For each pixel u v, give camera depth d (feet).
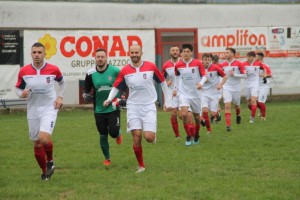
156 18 189.67
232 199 59.31
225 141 103.14
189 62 98.32
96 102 79.82
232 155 87.30
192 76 98.12
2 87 166.71
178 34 197.98
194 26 194.18
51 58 173.27
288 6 205.87
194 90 98.84
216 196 60.54
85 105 179.32
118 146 99.19
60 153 92.02
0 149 97.81
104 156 87.61
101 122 79.97
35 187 66.49
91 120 144.25
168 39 198.80
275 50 199.31
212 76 112.47
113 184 67.82
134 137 75.00
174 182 68.03
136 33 183.11
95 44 178.50
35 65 68.28
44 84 68.08
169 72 109.40
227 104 123.54
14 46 167.84
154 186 66.08
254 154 87.61
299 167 76.48
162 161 82.69
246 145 97.50
